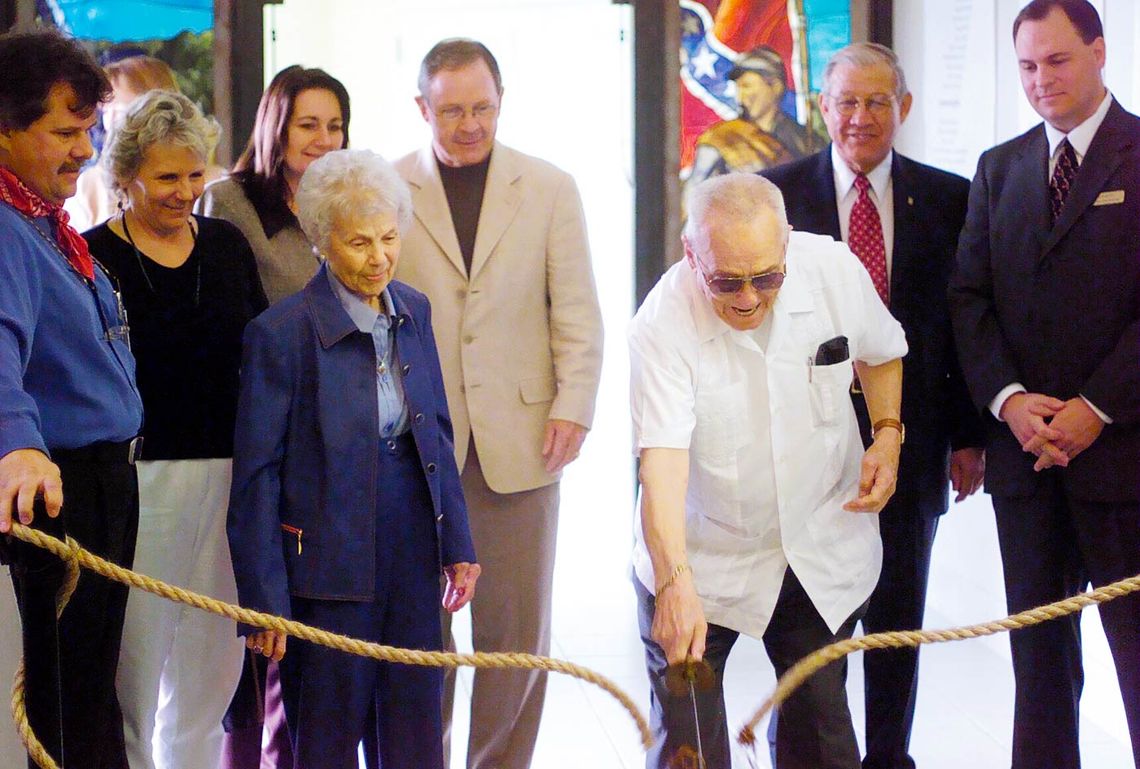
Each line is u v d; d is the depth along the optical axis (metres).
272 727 2.98
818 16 4.81
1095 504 2.95
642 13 4.79
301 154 3.15
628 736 3.82
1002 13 4.29
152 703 2.79
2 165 2.30
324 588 2.45
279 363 2.49
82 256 2.42
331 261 2.51
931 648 4.59
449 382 3.25
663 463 2.44
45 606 2.06
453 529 2.66
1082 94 2.98
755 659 4.49
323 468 2.48
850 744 2.47
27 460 1.99
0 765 2.78
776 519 2.55
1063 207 3.00
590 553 5.81
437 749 2.57
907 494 3.25
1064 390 3.00
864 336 2.62
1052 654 3.03
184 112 2.69
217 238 2.86
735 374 2.51
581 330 3.30
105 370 2.40
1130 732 2.96
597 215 6.36
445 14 6.44
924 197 3.35
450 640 3.25
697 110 4.82
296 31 6.43
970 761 3.62
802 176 3.44
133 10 4.55
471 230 3.30
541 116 6.23
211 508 2.83
